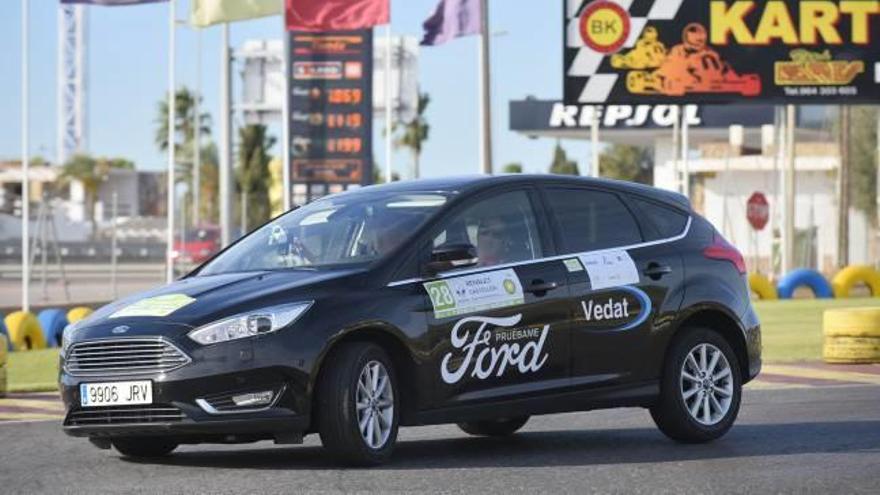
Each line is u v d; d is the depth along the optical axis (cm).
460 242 1273
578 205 1369
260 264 1299
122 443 1297
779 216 7794
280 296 1190
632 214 1402
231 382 1161
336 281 1214
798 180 7938
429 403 1238
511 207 1327
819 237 7919
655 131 8131
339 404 1185
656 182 8356
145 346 1173
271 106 7950
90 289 6688
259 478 1155
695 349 1390
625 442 1394
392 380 1223
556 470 1194
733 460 1248
